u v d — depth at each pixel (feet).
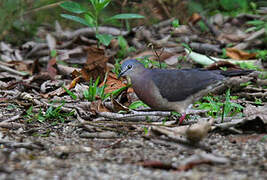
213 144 26.81
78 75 41.96
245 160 23.53
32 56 55.77
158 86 30.76
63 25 66.03
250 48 55.93
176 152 25.48
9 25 56.75
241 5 70.33
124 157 24.54
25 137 28.76
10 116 33.42
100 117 32.58
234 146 26.23
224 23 66.39
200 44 54.60
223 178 20.81
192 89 30.76
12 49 56.18
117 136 29.22
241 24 65.98
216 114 33.58
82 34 60.54
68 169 22.38
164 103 31.19
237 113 33.40
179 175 21.36
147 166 22.54
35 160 23.79
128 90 38.58
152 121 32.45
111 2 63.57
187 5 67.56
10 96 38.50
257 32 57.11
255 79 41.81
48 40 56.39
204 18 63.31
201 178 20.86
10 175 21.40
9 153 24.80
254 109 32.99
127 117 32.01
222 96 39.45
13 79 44.45
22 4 57.00
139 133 29.86
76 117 33.35
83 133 29.22
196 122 31.65
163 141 26.63
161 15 65.36
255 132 29.01
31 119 32.19
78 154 25.20
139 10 64.54
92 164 23.21
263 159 23.62
